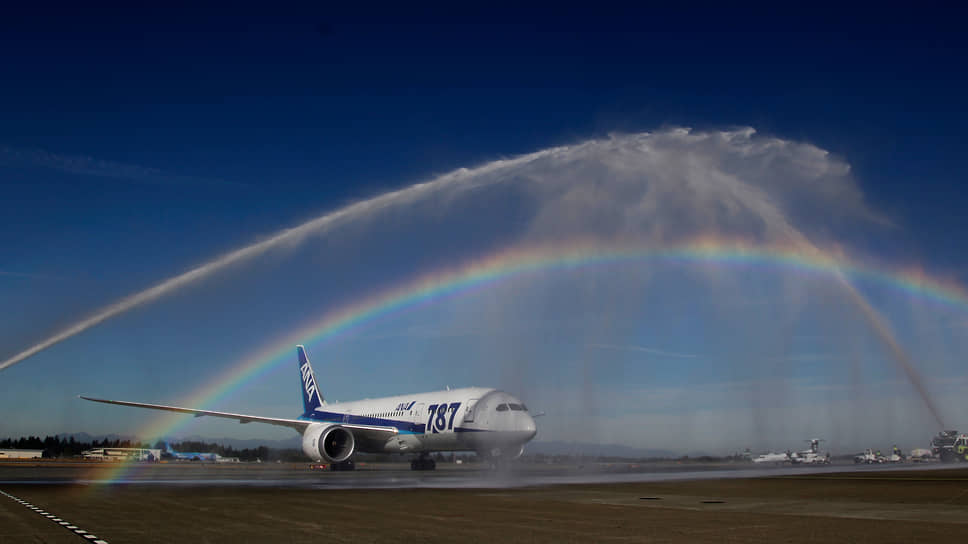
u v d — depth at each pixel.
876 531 14.19
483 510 19.05
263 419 56.88
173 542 12.96
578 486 30.25
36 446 136.12
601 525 15.46
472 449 53.66
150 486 31.14
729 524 15.55
